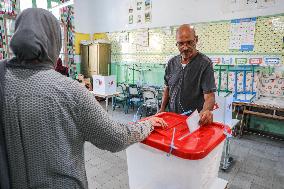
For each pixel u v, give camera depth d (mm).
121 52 7367
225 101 2707
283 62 4352
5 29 6207
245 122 4684
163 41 6234
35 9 772
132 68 7102
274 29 4387
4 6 6184
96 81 5125
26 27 736
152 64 6582
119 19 7227
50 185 771
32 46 728
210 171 1009
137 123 970
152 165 979
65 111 763
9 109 736
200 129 1121
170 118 1290
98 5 7781
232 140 4219
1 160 755
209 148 894
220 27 5090
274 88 4402
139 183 1058
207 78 1777
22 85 744
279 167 3209
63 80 783
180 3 5723
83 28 8094
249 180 2855
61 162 771
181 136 1009
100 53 7359
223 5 4980
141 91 5922
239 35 4824
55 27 810
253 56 4695
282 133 4434
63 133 770
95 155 3445
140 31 6723
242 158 3467
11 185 789
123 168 3061
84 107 777
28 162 758
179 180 912
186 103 1902
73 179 811
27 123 736
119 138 819
